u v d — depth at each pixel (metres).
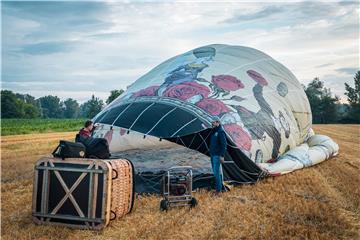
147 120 10.14
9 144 24.56
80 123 61.16
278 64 15.42
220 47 14.72
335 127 48.72
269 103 12.65
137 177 10.19
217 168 9.22
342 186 9.78
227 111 10.78
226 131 10.18
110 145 12.23
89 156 7.41
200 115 10.28
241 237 5.91
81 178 6.68
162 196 8.62
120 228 6.59
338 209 7.59
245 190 9.27
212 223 6.65
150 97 11.16
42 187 6.88
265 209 7.45
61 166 6.81
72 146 6.92
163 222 6.72
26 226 6.75
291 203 7.85
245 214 7.09
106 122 10.57
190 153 12.50
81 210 6.65
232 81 12.28
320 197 8.51
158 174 10.26
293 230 6.19
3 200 8.70
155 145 12.89
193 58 13.65
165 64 14.08
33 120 74.88
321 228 6.38
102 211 6.55
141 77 13.92
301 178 10.62
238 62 13.65
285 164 11.29
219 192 9.10
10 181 11.30
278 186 9.66
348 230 6.29
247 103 11.68
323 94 100.38
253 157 10.54
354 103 85.62
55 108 155.12
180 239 5.88
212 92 11.36
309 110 15.96
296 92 14.99
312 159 12.91
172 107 10.48
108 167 6.64
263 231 6.16
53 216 6.79
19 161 15.92
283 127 12.65
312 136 16.34
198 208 7.67
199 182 9.98
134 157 12.10
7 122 64.94
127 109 10.84
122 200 7.07
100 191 6.61
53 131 47.81
